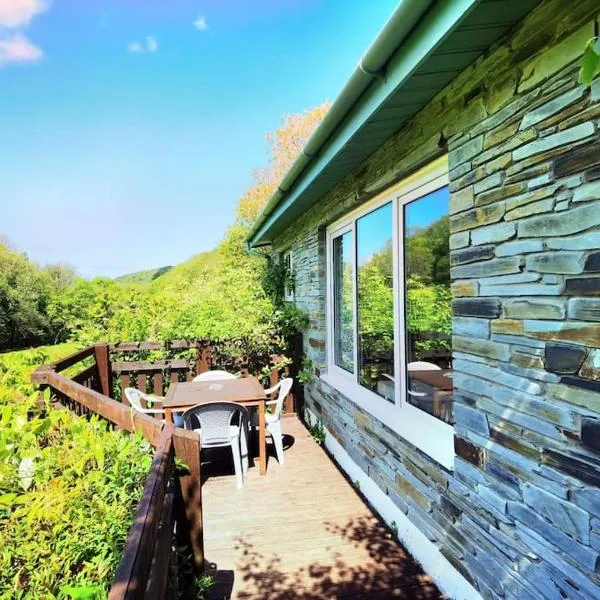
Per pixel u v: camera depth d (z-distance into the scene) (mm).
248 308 6141
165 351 5727
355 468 3814
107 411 2371
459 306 2127
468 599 2148
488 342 1921
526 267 1698
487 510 1962
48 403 2545
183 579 2105
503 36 1754
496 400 1879
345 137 2699
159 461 1627
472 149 1995
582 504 1471
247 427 4340
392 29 1721
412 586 2486
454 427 2209
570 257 1504
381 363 3406
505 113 1781
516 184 1738
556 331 1564
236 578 2576
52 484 1526
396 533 2992
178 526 2105
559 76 1526
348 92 2232
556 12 1517
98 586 1146
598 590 1414
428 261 2695
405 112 2457
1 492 1538
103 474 1618
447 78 2090
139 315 6418
